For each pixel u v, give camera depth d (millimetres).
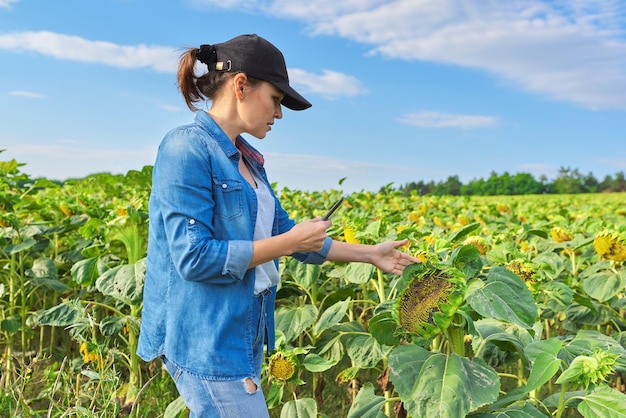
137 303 3957
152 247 2334
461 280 2215
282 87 2279
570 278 3959
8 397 3223
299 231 2184
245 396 2234
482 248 3857
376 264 2609
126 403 3867
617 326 3844
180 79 2369
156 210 2271
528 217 8227
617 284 3697
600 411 2035
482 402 2086
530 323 2180
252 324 2393
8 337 4801
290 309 3652
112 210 5715
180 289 2240
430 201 10094
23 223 5434
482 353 3113
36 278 4977
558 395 2492
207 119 2287
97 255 4660
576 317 3869
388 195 9633
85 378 4105
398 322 2271
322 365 3070
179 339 2242
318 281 4402
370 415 2559
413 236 3957
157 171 2217
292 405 3096
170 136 2242
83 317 3623
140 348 2395
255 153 2551
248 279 2248
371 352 3133
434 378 2174
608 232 3791
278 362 3047
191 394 2260
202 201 2152
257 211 2328
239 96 2275
